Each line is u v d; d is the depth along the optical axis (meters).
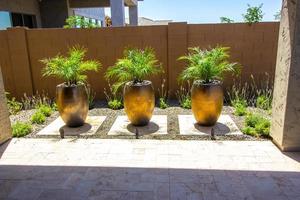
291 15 3.42
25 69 6.59
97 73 6.59
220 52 4.90
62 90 4.62
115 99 6.16
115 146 4.07
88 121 5.16
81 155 3.81
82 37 6.43
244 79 6.49
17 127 4.70
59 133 4.61
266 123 4.48
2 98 4.24
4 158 3.78
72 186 3.08
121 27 6.32
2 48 6.52
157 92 6.64
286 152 3.75
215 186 3.01
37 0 11.88
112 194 2.91
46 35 6.44
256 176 3.19
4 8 9.39
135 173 3.30
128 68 4.78
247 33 6.21
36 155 3.84
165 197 2.84
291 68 3.48
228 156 3.67
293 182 3.05
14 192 3.00
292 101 3.58
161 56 6.44
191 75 4.80
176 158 3.65
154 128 4.73
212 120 4.65
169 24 6.20
